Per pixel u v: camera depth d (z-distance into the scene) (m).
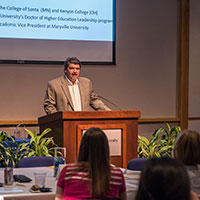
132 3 9.12
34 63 8.40
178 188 1.82
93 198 2.84
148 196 1.87
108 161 2.91
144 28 9.20
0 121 8.20
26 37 8.33
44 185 3.41
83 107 6.18
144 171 1.90
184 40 9.40
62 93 6.14
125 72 9.08
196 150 3.10
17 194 3.17
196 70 9.55
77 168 2.91
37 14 8.37
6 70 8.31
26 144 6.43
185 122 9.44
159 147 7.46
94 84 8.85
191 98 9.52
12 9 8.23
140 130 9.18
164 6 9.34
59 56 8.53
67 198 2.88
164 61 9.35
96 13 8.72
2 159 6.37
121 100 9.05
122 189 2.98
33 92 8.48
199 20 9.53
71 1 8.55
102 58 8.83
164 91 9.36
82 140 2.93
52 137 5.76
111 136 5.25
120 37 9.04
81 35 8.64
